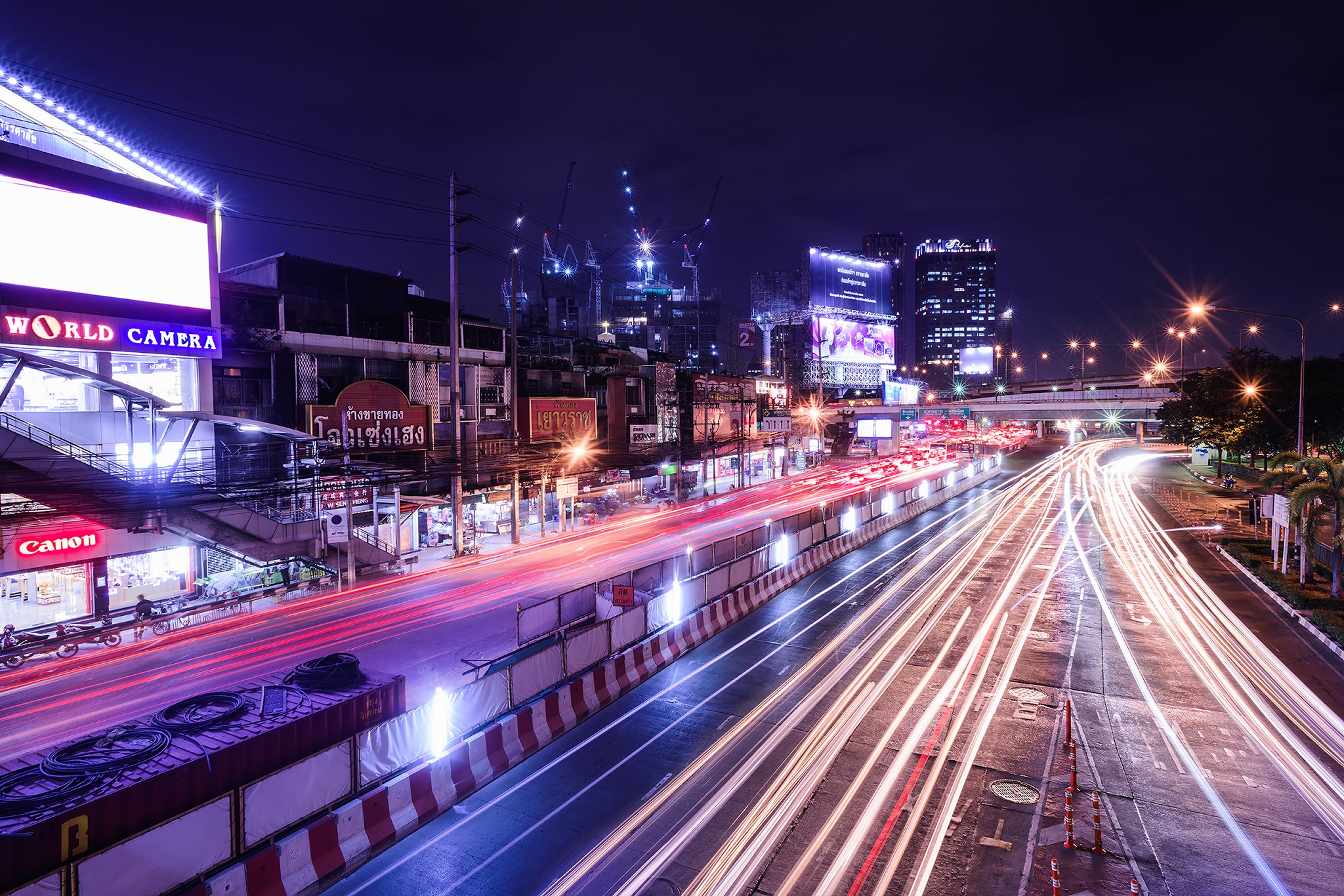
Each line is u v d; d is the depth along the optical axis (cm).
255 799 953
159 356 2788
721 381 7706
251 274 3731
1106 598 2630
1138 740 1441
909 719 1547
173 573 2720
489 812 1184
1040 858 1038
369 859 1052
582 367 6056
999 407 11831
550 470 4550
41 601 2294
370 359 3862
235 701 1146
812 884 978
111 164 2958
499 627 2336
